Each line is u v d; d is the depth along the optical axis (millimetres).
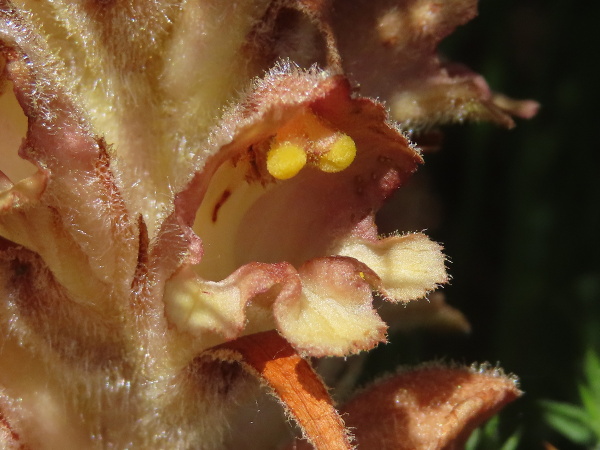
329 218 103
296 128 99
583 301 162
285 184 102
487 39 179
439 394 110
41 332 101
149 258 99
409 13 108
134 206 102
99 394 103
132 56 102
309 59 103
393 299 101
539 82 180
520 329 164
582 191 174
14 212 99
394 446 108
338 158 99
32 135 99
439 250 103
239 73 103
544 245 171
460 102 112
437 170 181
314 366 107
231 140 96
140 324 101
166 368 102
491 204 177
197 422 104
